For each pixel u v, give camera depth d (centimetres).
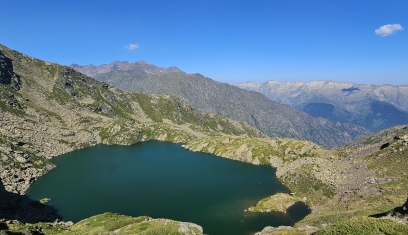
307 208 11156
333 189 11756
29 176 14738
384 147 13950
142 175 16075
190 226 8688
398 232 3888
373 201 8650
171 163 19338
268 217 10269
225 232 9031
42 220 9856
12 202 11169
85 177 15512
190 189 13625
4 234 5597
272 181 15200
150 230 6950
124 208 11206
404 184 9175
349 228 4228
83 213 10719
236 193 13088
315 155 17862
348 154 15925
